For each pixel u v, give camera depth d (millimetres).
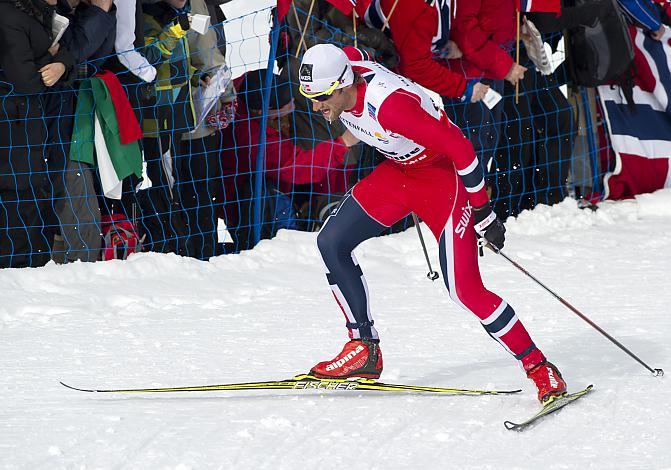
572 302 15641
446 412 10344
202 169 19031
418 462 8773
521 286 17000
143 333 14867
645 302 15406
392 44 19266
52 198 17734
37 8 16609
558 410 10148
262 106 19188
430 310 15719
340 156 19641
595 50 21859
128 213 18875
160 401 11227
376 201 11070
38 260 17844
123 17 17781
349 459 8914
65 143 17594
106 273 17797
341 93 10320
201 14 19234
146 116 18422
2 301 16453
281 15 18906
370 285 17641
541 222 21281
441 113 10656
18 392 11805
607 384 11086
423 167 10789
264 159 19391
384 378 11914
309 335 14453
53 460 9141
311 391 11562
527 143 21734
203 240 19219
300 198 20219
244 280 18078
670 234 20766
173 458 9086
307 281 18172
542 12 21141
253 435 9680
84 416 10617
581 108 22734
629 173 23156
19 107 16938
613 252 19516
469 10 20031
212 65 18891
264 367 12719
